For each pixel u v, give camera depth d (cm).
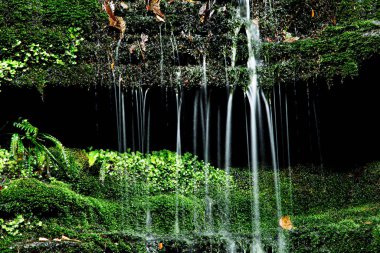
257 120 487
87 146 517
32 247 387
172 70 466
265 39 507
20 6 488
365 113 501
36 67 462
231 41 492
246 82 460
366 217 442
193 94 470
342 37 462
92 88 461
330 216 462
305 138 517
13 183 430
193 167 518
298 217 473
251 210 489
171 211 461
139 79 462
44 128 507
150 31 504
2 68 448
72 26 491
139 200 470
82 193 473
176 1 520
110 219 448
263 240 421
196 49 489
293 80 454
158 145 527
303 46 470
